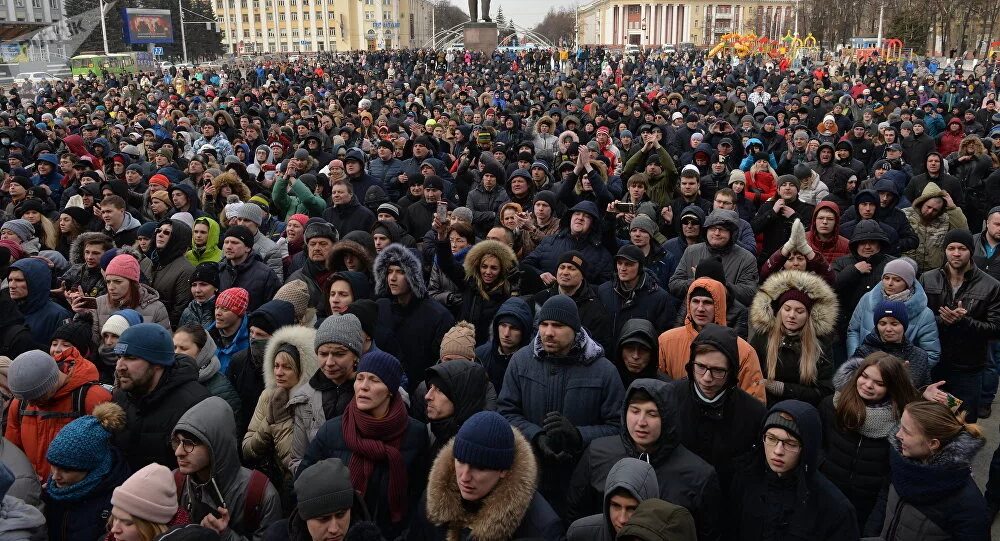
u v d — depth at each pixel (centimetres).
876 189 793
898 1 6688
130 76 4150
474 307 616
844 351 664
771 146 1395
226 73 4112
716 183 1052
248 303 631
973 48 6944
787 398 486
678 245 765
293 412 458
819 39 7462
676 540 286
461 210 757
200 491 384
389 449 392
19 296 611
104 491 401
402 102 2389
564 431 403
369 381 396
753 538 382
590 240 707
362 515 349
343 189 877
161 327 450
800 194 956
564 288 578
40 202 889
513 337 505
